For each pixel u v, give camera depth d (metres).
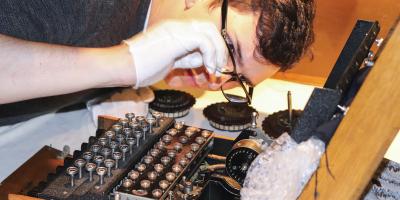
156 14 1.14
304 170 0.57
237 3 0.96
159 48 0.91
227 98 1.18
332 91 0.55
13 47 0.85
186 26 0.92
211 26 0.93
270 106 1.30
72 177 0.78
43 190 0.76
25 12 0.95
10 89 0.85
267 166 0.60
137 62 0.90
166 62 0.93
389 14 1.68
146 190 0.78
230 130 1.18
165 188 0.79
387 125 0.50
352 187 0.53
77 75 0.88
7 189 0.80
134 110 1.19
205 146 0.92
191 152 0.89
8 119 1.11
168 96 1.26
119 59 0.90
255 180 0.60
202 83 1.17
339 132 0.53
